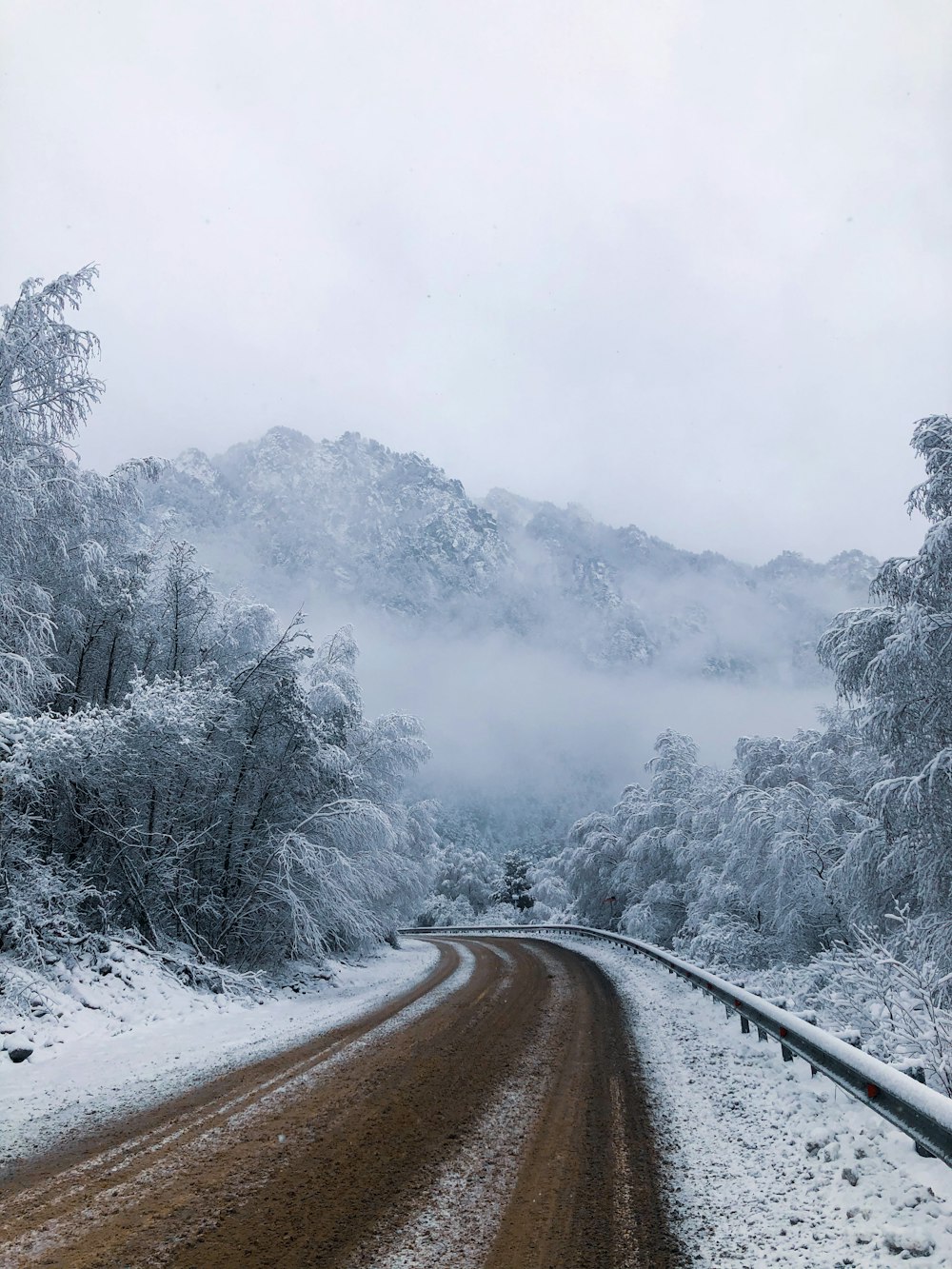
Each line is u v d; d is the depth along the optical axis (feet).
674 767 108.99
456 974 61.31
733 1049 29.50
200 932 53.83
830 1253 12.40
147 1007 37.42
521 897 242.17
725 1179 15.81
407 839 91.71
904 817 42.68
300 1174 16.02
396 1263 12.16
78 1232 13.17
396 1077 24.67
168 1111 20.79
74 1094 22.80
